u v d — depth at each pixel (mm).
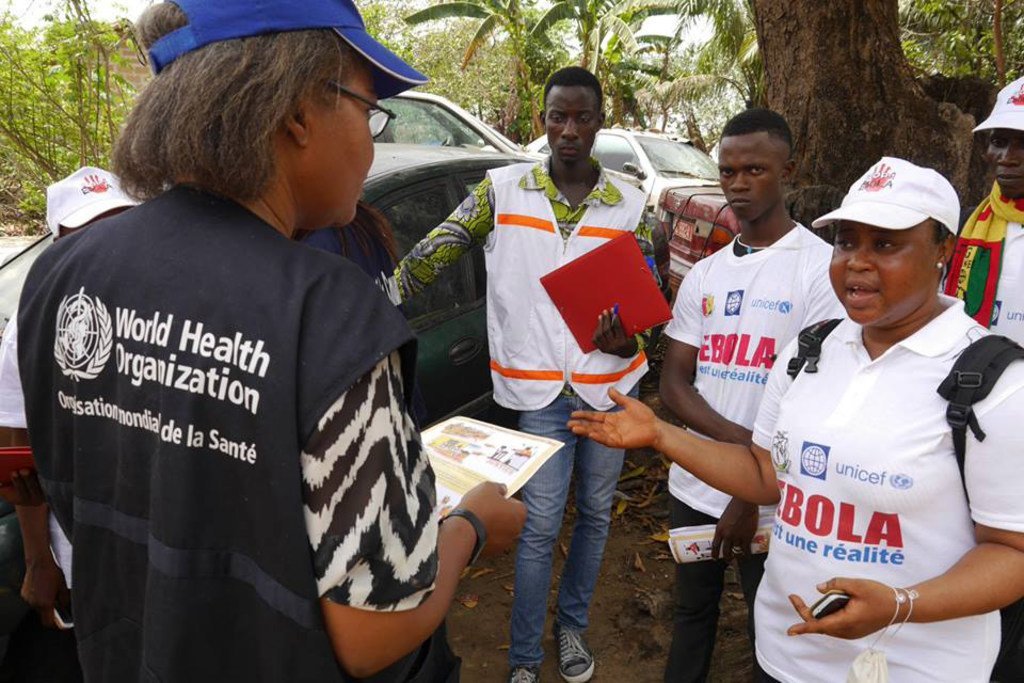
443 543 1070
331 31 912
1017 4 10523
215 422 841
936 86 5801
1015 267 2268
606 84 18094
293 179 956
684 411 2203
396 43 17047
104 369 923
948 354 1338
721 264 2230
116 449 935
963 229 2432
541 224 2479
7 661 2020
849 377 1453
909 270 1342
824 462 1430
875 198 1355
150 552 889
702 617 2260
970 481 1281
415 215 3199
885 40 4605
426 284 2543
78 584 1011
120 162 950
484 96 18625
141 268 901
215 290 855
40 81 5562
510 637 2699
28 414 1037
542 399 2498
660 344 5383
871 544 1394
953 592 1241
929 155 4715
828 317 1986
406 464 884
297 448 811
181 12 898
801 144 4727
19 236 7734
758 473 1716
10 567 1966
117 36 5188
